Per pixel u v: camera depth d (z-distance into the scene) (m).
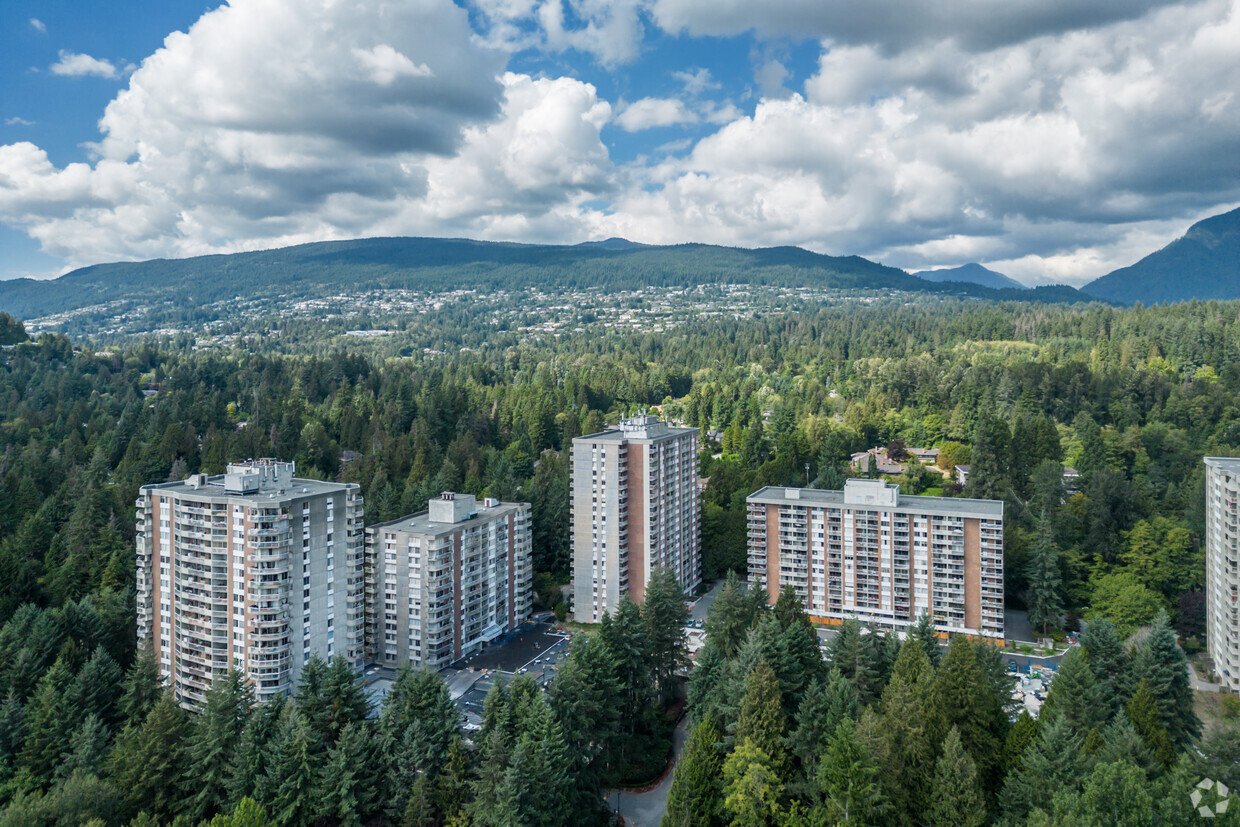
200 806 94.81
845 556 160.12
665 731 122.75
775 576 165.50
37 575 161.88
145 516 134.25
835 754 82.81
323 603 130.38
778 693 96.50
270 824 86.06
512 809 84.31
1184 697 106.25
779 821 87.50
